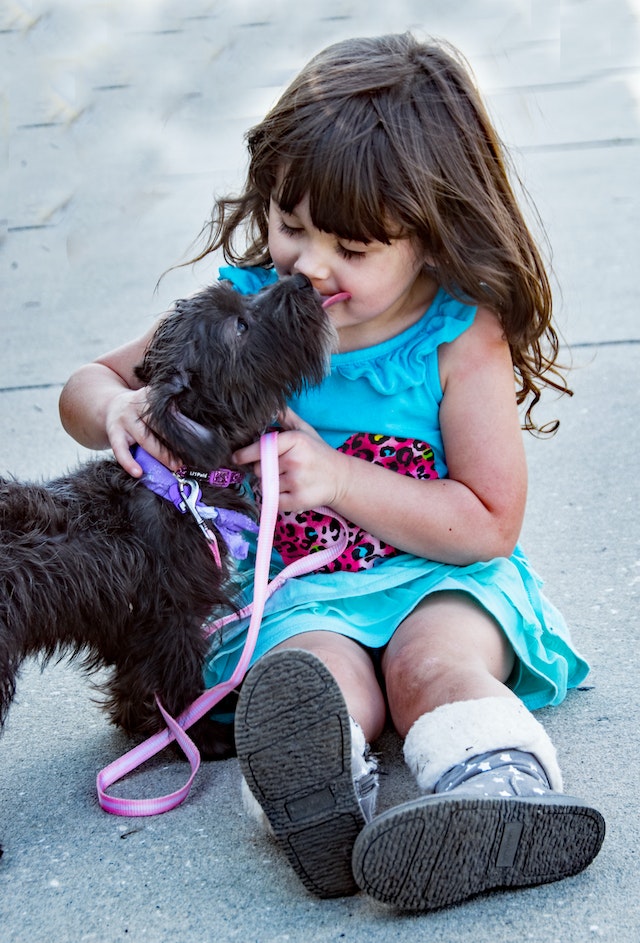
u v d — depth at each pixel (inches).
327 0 543.5
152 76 455.8
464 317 115.7
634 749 105.9
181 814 102.4
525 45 479.5
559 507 163.3
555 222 301.6
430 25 501.7
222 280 120.6
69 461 189.2
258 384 110.7
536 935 81.5
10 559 102.0
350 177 104.5
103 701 124.2
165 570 108.2
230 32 497.4
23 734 119.6
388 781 103.2
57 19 521.7
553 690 113.7
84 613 106.3
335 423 116.9
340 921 84.9
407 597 110.7
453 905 85.3
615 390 203.6
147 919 87.3
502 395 115.8
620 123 387.9
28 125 419.8
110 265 297.4
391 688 101.1
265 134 112.1
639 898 84.9
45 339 250.1
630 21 516.1
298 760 83.4
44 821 102.7
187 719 111.0
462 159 112.2
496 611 108.6
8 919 88.7
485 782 85.3
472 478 114.2
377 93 109.3
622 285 254.2
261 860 94.0
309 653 82.5
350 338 117.1
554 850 84.7
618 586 138.6
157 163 371.9
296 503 107.9
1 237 326.3
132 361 129.5
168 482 108.0
